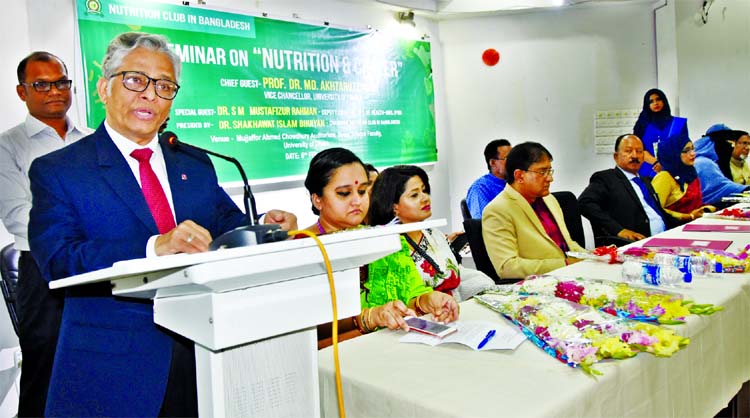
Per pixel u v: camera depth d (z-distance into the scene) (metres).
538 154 2.77
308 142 3.54
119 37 1.66
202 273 0.72
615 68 4.54
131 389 1.16
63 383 1.22
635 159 3.82
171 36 2.86
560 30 4.50
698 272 1.87
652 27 4.54
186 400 1.30
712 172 4.51
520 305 1.47
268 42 3.30
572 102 4.54
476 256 2.84
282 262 0.79
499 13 4.45
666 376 1.29
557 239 2.97
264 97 3.28
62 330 1.28
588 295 1.56
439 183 4.55
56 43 2.47
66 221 1.33
